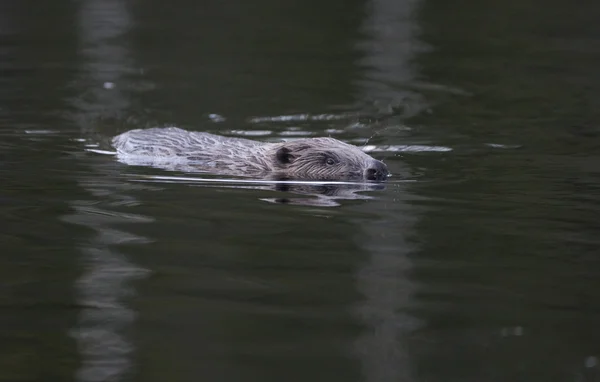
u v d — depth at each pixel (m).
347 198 31.52
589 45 66.06
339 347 19.42
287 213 29.48
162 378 18.00
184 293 22.55
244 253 25.38
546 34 70.06
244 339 19.83
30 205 30.09
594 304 21.61
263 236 26.91
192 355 19.03
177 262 24.66
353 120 48.12
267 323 20.72
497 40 68.56
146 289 22.83
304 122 47.97
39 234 26.97
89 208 29.83
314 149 36.66
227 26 74.12
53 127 44.88
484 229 27.58
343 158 35.88
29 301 22.08
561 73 57.81
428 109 49.88
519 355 18.89
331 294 22.45
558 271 23.81
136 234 27.03
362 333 20.11
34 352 19.30
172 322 20.84
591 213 29.16
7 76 56.81
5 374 18.25
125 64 61.03
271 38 70.00
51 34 69.88
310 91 54.84
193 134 41.19
